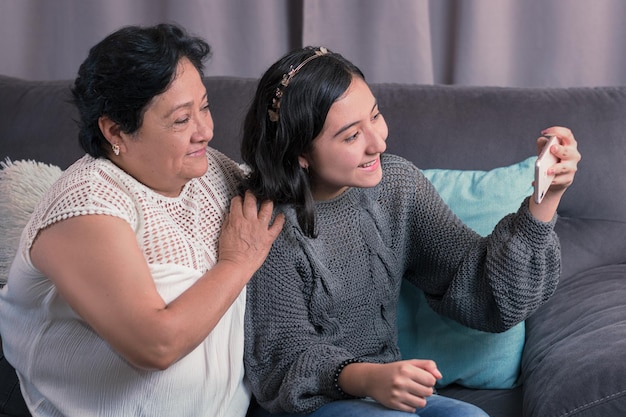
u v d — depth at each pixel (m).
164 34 1.24
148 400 1.31
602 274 1.71
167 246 1.31
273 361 1.44
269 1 2.33
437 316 1.67
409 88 1.88
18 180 1.62
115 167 1.30
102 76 1.22
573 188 1.78
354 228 1.49
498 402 1.60
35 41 2.42
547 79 2.37
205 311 1.24
